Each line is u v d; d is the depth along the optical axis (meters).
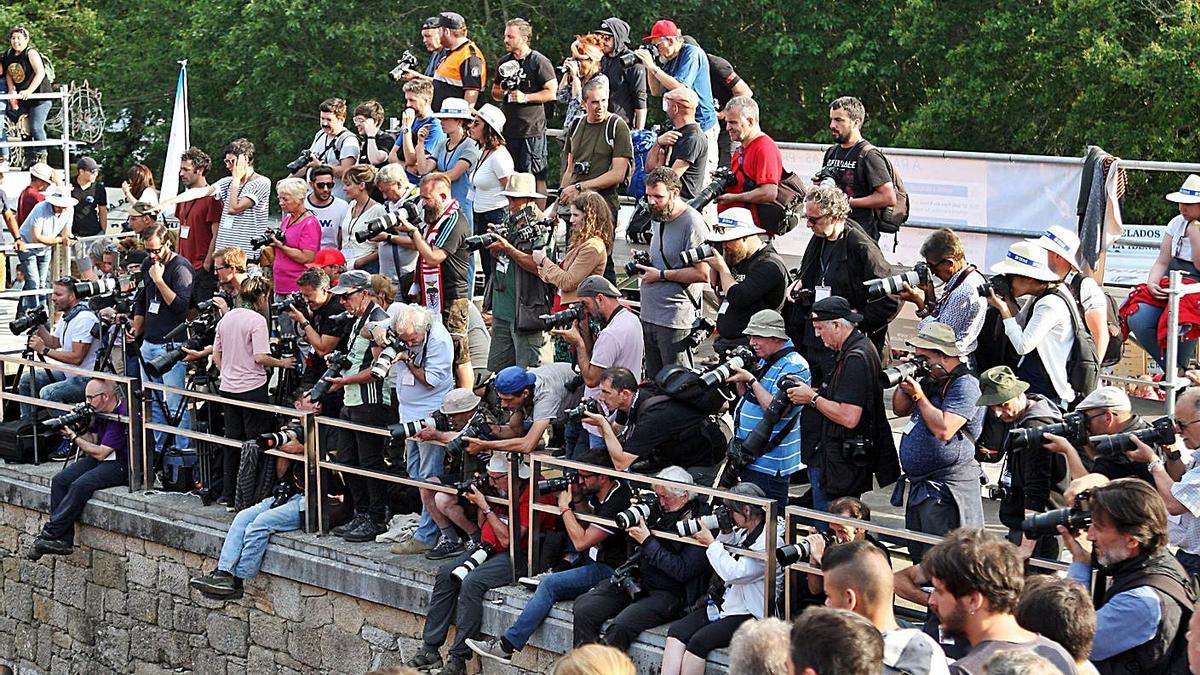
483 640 10.95
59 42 41.97
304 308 12.64
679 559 9.91
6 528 14.93
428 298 13.23
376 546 11.95
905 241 15.48
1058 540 9.25
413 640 11.55
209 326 13.23
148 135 39.22
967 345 10.21
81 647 14.26
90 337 14.88
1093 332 10.65
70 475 14.06
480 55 16.61
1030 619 6.77
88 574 14.09
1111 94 27.12
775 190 12.33
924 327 9.37
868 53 30.27
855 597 6.91
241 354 12.79
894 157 15.48
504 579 10.96
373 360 12.01
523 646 10.66
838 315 9.76
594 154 14.38
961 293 10.24
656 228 12.03
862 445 9.70
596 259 12.30
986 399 9.24
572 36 32.72
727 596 9.65
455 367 13.31
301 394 12.76
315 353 12.70
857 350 9.70
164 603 13.45
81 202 21.09
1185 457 8.73
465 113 14.94
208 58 36.06
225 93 37.16
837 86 30.72
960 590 6.62
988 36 28.44
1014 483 9.25
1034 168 14.47
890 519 11.45
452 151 15.09
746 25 32.91
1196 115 26.36
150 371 13.84
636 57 15.05
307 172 16.11
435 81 16.52
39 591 14.62
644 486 10.47
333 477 12.38
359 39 32.38
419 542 11.76
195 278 15.46
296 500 12.50
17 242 18.78
